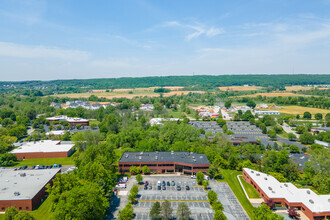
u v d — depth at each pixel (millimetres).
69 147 186625
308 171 135500
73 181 100438
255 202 109438
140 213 99500
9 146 188000
